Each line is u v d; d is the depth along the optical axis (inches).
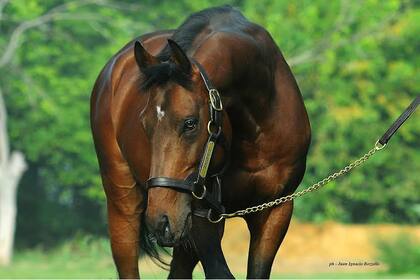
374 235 788.6
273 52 243.8
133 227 254.1
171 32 260.2
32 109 1175.6
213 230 224.7
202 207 222.5
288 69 247.6
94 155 1192.8
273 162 238.4
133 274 256.1
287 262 979.9
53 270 807.1
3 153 1139.9
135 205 252.4
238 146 235.5
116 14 1160.8
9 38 1202.0
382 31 1159.6
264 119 235.6
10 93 1202.0
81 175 1216.2
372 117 1135.0
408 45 1183.6
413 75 1173.1
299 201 1128.2
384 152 1136.2
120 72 255.8
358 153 1161.4
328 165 1123.9
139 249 256.7
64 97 1151.0
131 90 247.6
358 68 1143.6
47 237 1353.3
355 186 1149.1
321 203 1127.0
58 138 1177.4
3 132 1138.0
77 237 1120.8
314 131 1139.9
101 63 1157.1
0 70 1176.8
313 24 1125.7
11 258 1128.2
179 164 203.8
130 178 250.7
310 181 1130.7
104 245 803.4
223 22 236.4
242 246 987.9
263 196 240.1
